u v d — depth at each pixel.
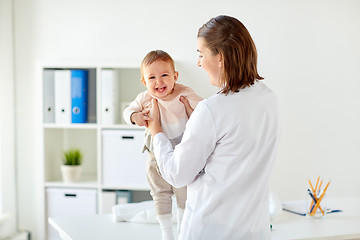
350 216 2.50
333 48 3.89
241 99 1.59
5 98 3.85
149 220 2.35
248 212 1.62
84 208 3.76
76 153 3.88
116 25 3.92
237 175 1.58
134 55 3.91
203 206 1.62
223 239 1.61
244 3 3.85
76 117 3.78
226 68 1.59
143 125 1.83
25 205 4.06
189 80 3.88
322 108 3.92
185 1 3.85
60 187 3.81
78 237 2.13
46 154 3.86
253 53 1.62
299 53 3.88
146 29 3.89
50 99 3.81
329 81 3.91
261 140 1.62
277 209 2.44
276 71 3.88
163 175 1.66
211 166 1.61
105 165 3.73
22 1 3.96
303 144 3.94
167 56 1.86
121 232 2.22
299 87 3.90
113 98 3.72
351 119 3.94
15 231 3.97
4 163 3.84
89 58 3.96
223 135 1.58
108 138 3.71
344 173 3.96
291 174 3.95
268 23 3.86
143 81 1.89
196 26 3.85
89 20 3.94
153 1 3.88
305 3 3.86
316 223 2.38
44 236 3.81
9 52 3.89
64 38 3.96
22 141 4.03
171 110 1.86
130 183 3.71
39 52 3.98
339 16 3.88
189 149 1.58
